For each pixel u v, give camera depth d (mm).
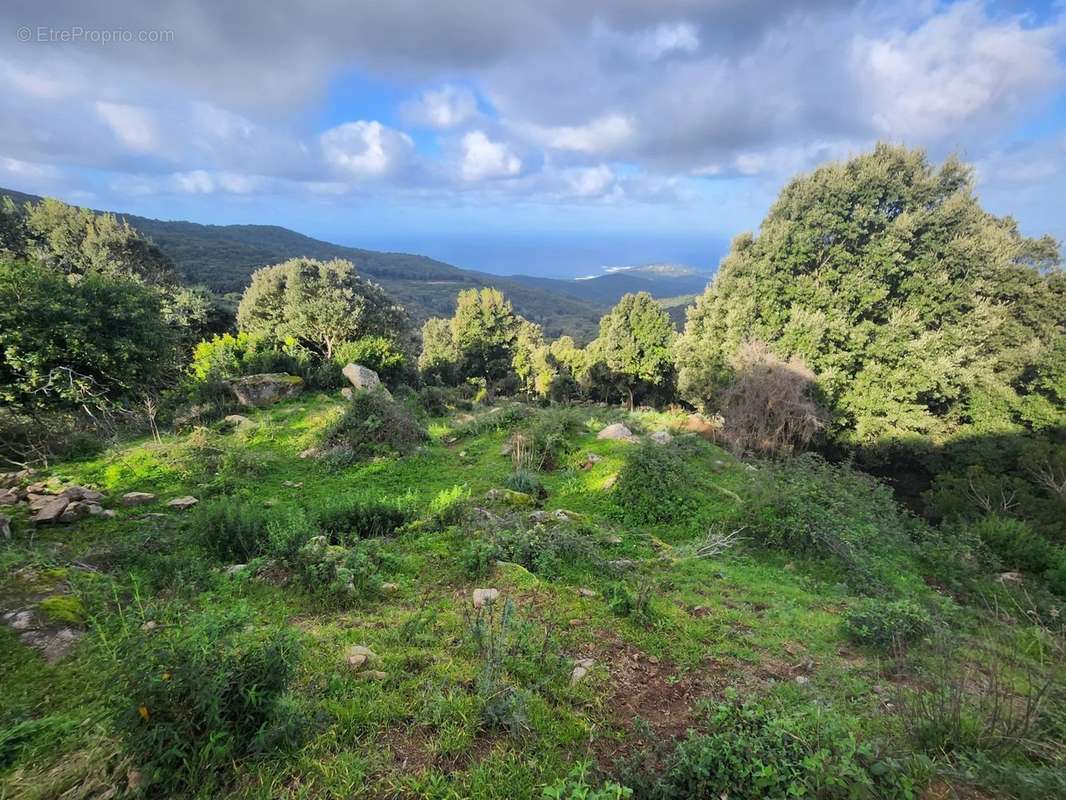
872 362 19078
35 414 10875
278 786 2418
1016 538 9062
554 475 11133
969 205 20047
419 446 12516
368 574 5273
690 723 3320
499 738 2932
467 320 43438
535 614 4684
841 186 20031
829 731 2621
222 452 10648
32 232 27891
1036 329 19609
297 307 27203
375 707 3068
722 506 9203
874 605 5090
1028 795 2357
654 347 30203
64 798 2238
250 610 4316
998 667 4047
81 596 4188
